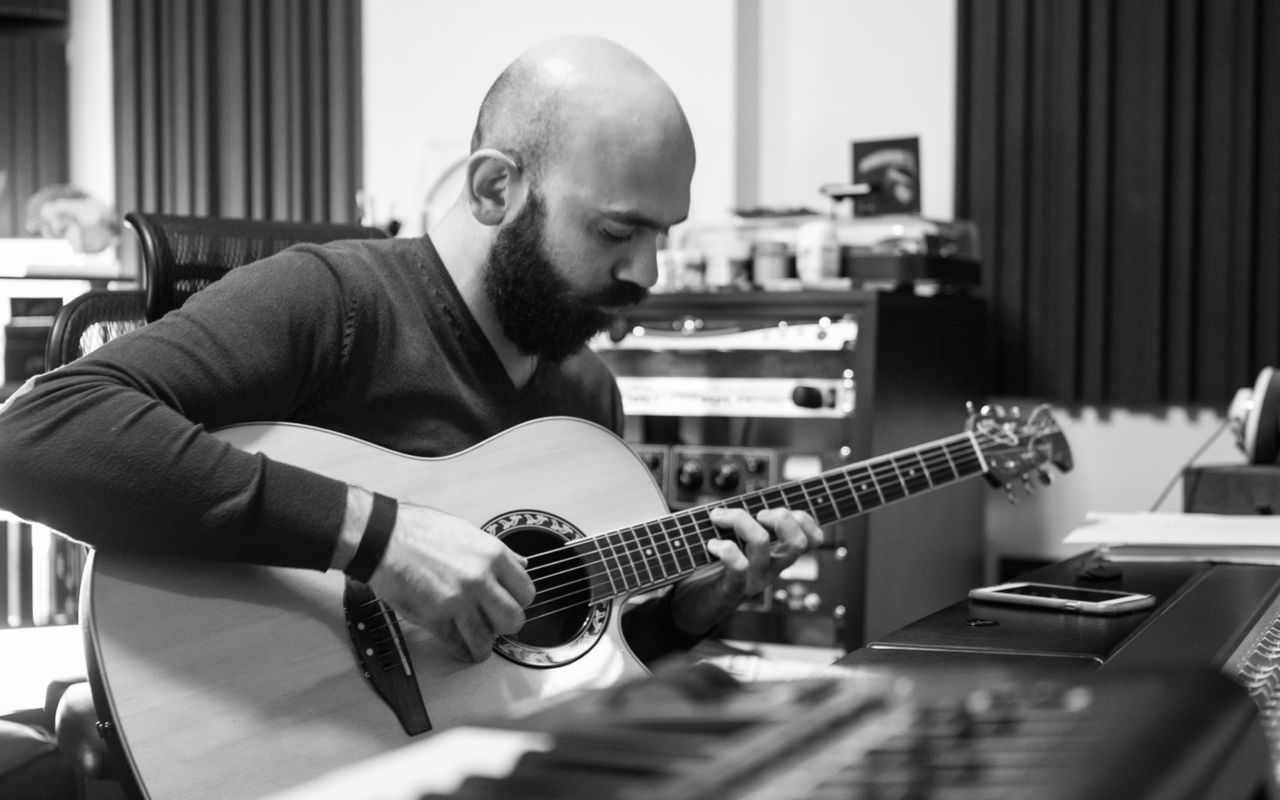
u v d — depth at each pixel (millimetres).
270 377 1362
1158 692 432
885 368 2865
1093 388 3385
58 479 1206
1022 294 3449
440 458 1460
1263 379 2371
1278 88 3189
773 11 3670
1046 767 355
